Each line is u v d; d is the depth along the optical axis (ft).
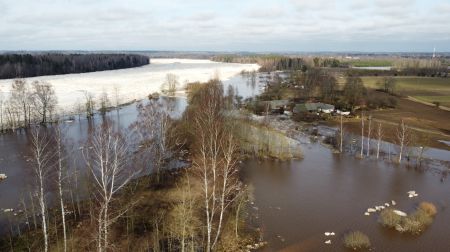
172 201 180.24
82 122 353.51
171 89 541.34
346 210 184.96
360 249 150.00
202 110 258.37
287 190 208.13
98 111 407.23
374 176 232.53
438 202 195.52
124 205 174.19
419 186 217.56
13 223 160.66
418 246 153.58
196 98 335.88
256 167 243.81
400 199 199.11
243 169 238.48
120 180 200.95
